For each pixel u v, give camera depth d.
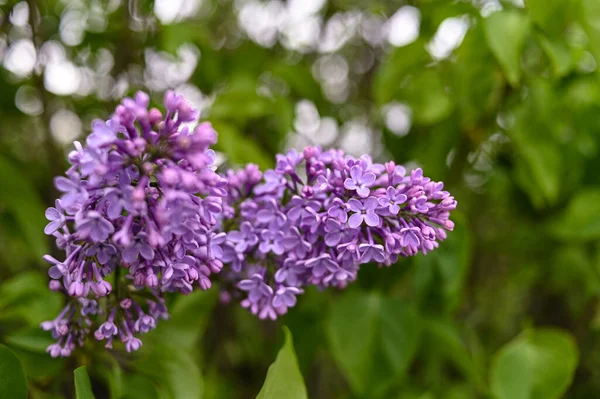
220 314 0.71
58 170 0.60
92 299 0.40
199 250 0.38
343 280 0.41
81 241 0.37
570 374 0.53
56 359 0.45
